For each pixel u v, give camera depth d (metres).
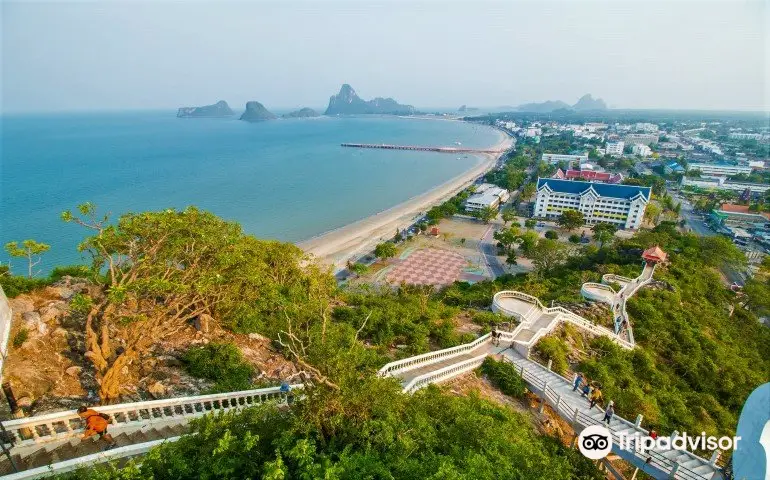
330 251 117.12
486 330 41.97
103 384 20.55
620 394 34.50
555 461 21.70
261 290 33.47
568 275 81.19
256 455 14.35
